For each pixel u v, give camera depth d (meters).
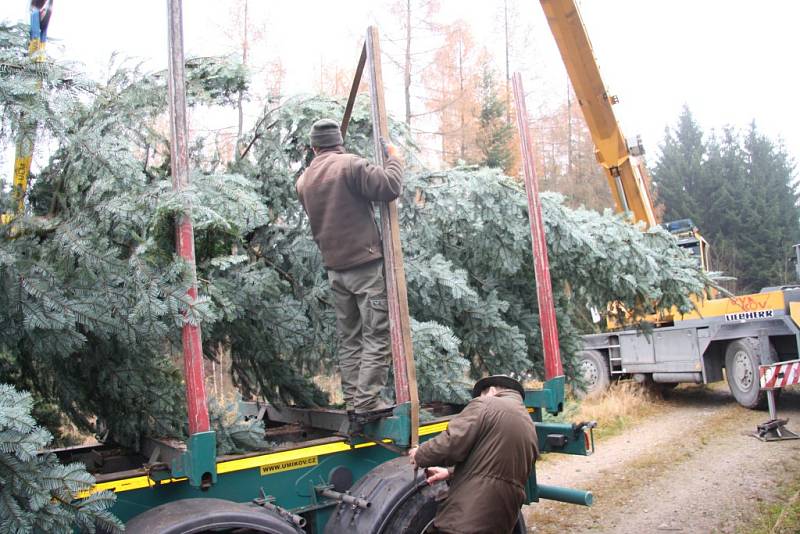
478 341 4.95
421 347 4.12
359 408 3.55
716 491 6.27
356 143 4.57
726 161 39.00
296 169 4.61
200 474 2.90
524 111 4.47
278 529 2.98
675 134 41.59
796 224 40.41
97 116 3.60
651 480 6.78
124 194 3.11
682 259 5.85
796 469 6.77
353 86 3.96
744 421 9.47
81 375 3.69
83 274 3.02
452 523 2.97
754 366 10.02
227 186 3.60
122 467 3.70
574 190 23.86
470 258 5.23
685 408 10.95
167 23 3.02
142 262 2.95
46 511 2.41
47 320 2.88
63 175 3.54
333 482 3.57
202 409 2.95
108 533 2.80
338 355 4.11
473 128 17.42
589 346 12.39
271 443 4.05
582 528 5.49
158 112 3.71
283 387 4.57
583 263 5.27
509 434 3.01
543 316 4.33
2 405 2.38
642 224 5.82
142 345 3.46
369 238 3.56
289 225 4.49
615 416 10.13
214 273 3.91
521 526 3.98
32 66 2.91
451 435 3.04
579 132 24.80
